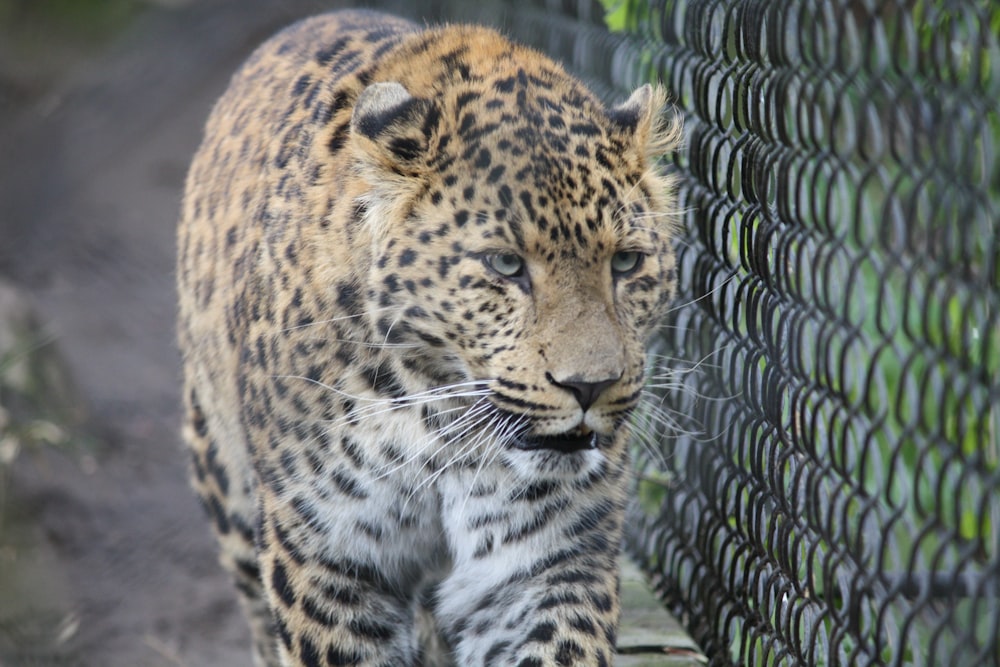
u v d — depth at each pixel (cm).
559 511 728
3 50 1706
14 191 1349
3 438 1237
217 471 915
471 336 672
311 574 749
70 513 1191
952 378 488
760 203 687
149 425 1362
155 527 1177
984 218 486
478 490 734
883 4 551
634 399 679
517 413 667
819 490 629
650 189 708
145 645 1008
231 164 871
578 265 656
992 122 593
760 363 717
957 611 580
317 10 1638
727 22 738
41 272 1602
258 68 920
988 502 475
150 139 1789
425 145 684
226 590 1092
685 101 839
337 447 720
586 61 1131
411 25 916
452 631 772
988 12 494
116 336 1522
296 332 718
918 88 515
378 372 705
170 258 1642
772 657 705
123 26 1708
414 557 774
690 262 831
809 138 638
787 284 663
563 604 730
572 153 668
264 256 751
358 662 761
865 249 568
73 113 1399
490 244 657
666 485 905
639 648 839
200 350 895
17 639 999
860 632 580
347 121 732
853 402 617
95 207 1731
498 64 722
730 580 767
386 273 682
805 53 651
